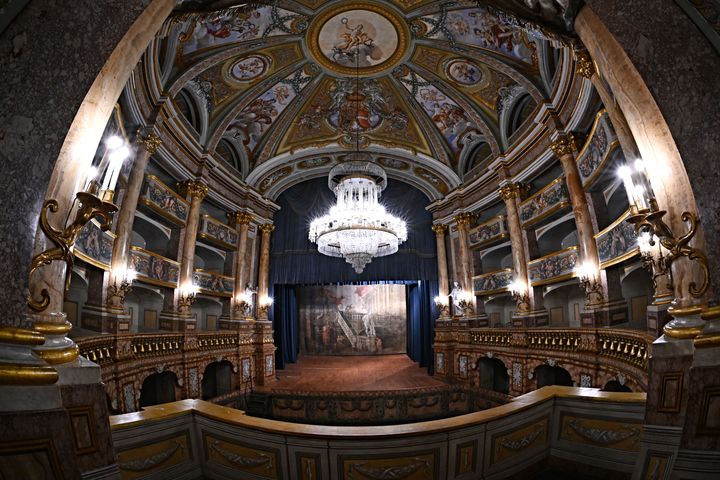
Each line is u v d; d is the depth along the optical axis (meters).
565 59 7.54
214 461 3.19
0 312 1.64
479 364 11.85
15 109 1.75
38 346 1.85
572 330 8.05
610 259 7.26
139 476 2.81
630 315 7.94
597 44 2.54
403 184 15.36
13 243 1.70
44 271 1.94
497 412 3.26
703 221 2.01
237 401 11.33
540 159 9.66
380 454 2.79
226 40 9.25
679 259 2.28
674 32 2.12
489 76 10.38
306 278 14.56
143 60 7.47
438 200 14.28
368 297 20.05
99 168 2.66
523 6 3.10
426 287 14.99
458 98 11.29
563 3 2.78
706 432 1.80
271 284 14.45
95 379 1.99
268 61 10.47
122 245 7.68
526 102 10.67
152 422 2.95
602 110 6.75
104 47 2.01
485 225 12.05
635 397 3.24
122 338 7.36
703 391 1.86
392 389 11.47
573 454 3.39
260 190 13.98
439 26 9.42
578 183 8.30
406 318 18.59
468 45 9.60
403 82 11.64
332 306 20.12
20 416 1.56
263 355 12.77
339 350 19.66
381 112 12.68
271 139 12.88
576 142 8.36
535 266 9.95
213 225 11.53
